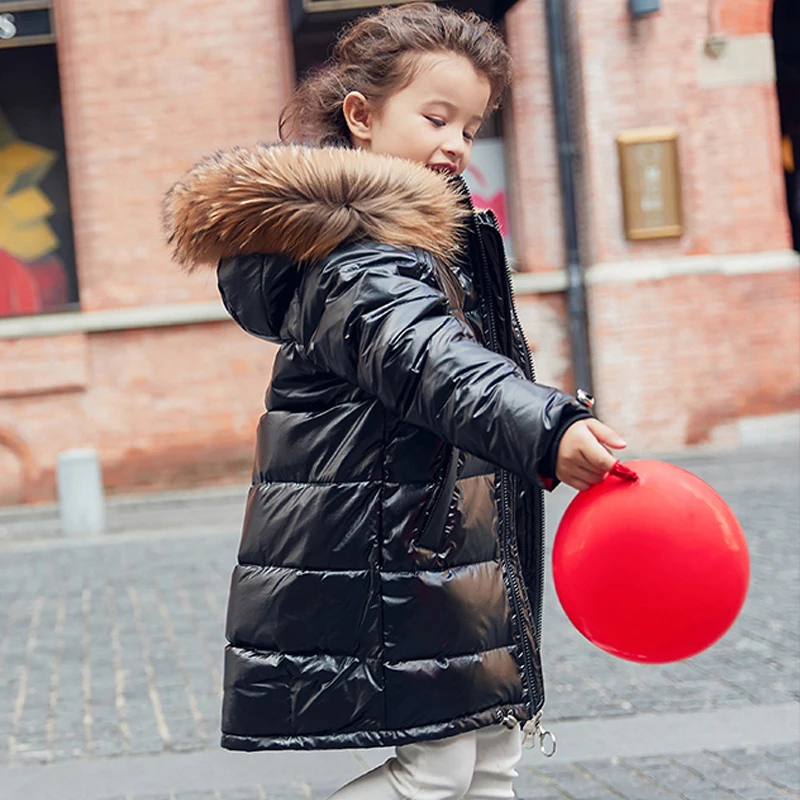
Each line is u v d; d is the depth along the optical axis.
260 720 2.32
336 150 2.24
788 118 14.66
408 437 2.25
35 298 13.54
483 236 2.38
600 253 13.27
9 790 4.45
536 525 2.51
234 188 2.21
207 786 4.35
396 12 2.47
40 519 12.73
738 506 9.78
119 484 13.23
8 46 13.06
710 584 2.07
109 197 13.16
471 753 2.36
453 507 2.28
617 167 13.23
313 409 2.31
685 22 13.24
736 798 3.96
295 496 2.31
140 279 13.20
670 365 13.30
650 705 5.09
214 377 13.27
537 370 13.49
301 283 2.23
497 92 2.51
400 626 2.25
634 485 2.11
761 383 13.48
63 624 7.34
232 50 13.16
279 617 2.30
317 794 4.21
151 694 5.70
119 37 13.08
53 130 13.50
